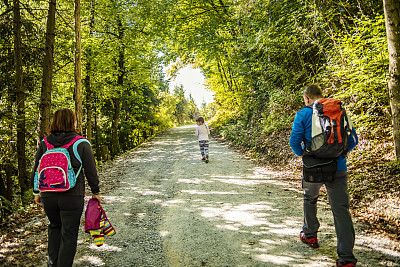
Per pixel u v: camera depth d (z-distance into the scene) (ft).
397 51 12.86
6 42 27.50
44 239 11.89
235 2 36.78
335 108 8.54
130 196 18.49
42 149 8.48
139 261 9.74
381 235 10.34
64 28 35.27
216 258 9.73
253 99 43.80
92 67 42.01
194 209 15.20
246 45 37.47
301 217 13.04
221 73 62.13
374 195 13.33
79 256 10.16
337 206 8.55
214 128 71.72
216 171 24.84
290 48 27.86
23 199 22.94
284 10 30.45
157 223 13.44
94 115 61.87
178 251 10.41
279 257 9.49
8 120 25.27
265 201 15.76
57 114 8.60
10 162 28.66
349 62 17.37
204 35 46.47
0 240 11.89
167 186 20.70
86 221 8.44
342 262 8.16
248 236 11.35
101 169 29.99
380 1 20.31
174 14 45.14
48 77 24.23
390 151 16.16
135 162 33.24
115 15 44.16
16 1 25.73
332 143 8.18
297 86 29.89
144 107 85.66
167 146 47.96
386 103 16.71
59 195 7.93
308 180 8.93
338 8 22.48
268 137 31.86
